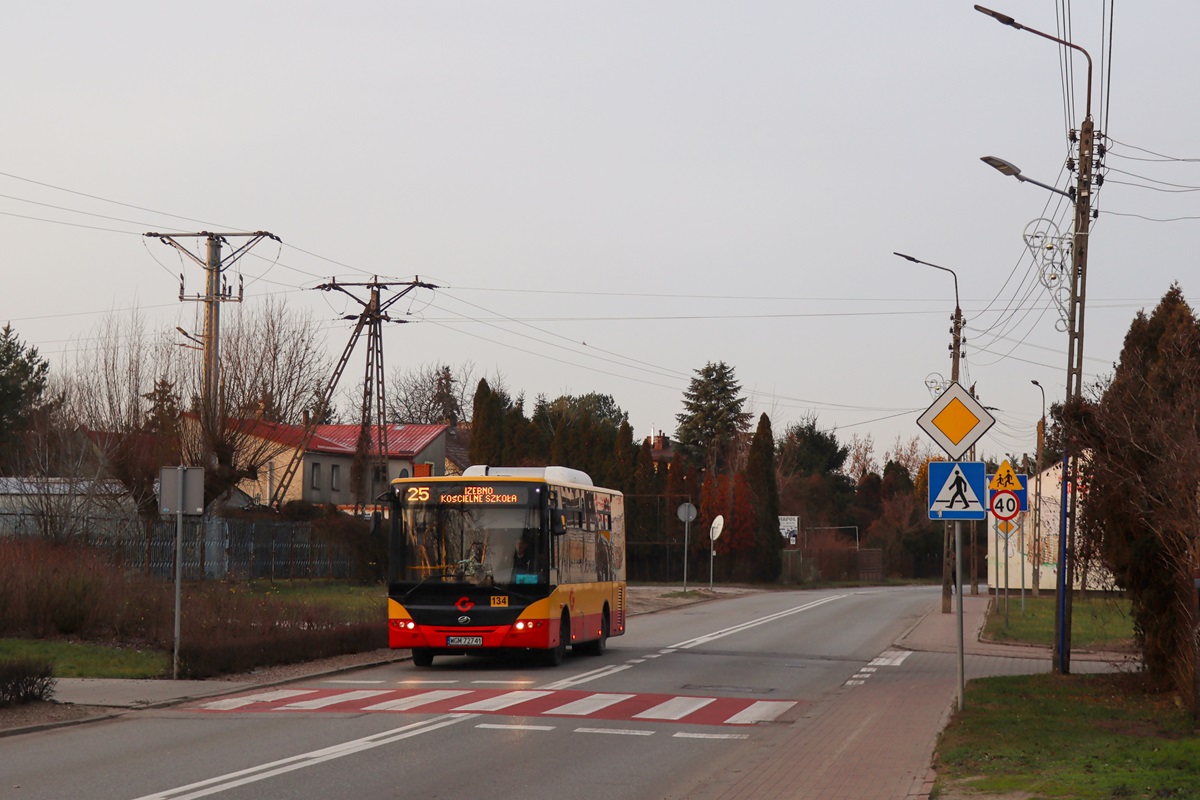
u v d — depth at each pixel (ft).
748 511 223.10
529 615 69.31
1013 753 38.34
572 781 35.83
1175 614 52.49
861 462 376.07
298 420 144.77
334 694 57.57
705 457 328.49
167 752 40.11
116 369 125.08
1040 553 161.79
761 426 230.07
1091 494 58.03
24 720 46.60
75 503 115.03
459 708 52.26
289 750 40.65
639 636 99.60
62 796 32.53
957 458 49.73
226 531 134.31
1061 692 55.57
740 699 56.85
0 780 34.91
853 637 99.25
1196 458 46.52
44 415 125.49
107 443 121.19
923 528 294.87
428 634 69.41
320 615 81.20
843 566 258.57
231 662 65.26
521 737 44.14
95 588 77.77
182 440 128.47
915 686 62.90
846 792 34.45
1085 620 117.80
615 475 222.48
